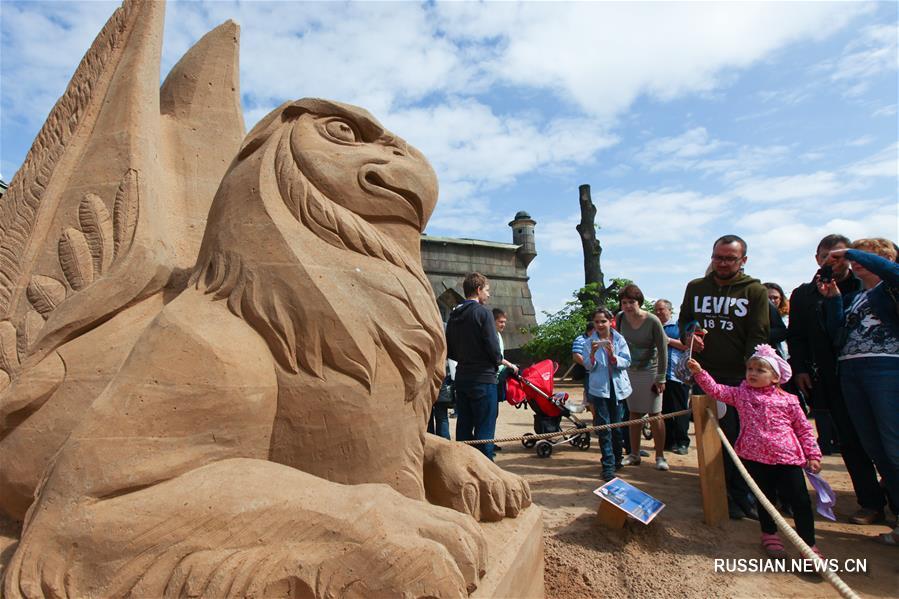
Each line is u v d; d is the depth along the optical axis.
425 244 12.16
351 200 1.54
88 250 1.83
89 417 1.17
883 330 2.50
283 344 1.35
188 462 1.18
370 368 1.39
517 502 1.71
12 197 2.17
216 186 2.41
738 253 3.03
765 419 2.50
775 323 3.90
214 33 2.64
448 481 1.68
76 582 1.04
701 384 2.84
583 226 13.01
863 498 2.87
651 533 2.66
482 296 3.71
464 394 3.53
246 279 1.39
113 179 1.94
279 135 1.62
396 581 1.02
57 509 1.09
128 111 2.09
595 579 2.23
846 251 2.50
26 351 1.74
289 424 1.35
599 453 4.68
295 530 1.07
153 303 1.70
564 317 11.88
